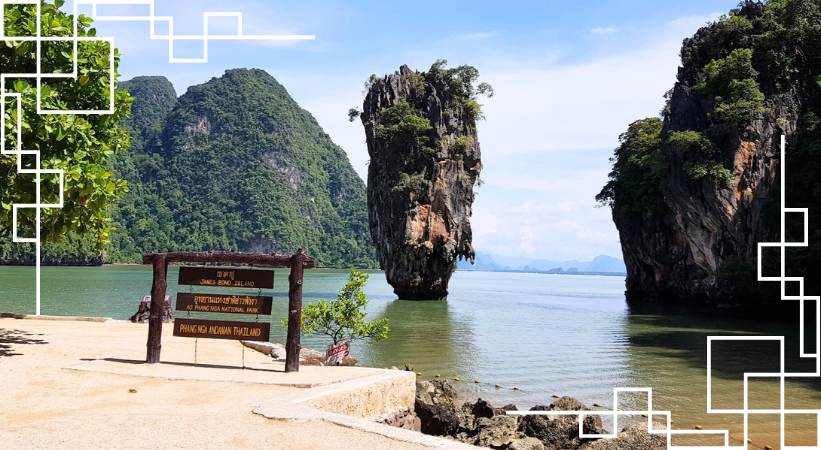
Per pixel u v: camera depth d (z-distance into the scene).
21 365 9.97
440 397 17.12
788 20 61.34
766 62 59.81
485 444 13.04
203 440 6.12
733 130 56.91
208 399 7.96
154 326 10.54
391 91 75.75
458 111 75.69
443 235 72.44
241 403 7.73
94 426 6.49
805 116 58.31
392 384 9.45
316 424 6.81
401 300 70.88
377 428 6.69
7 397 7.86
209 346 13.66
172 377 9.23
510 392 19.97
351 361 14.41
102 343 12.98
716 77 60.41
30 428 6.36
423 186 71.25
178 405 7.61
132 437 6.14
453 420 14.02
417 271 71.94
